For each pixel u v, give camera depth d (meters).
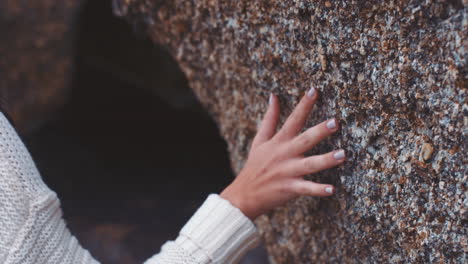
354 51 0.85
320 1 0.87
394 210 0.87
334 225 1.01
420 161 0.81
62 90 3.23
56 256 0.85
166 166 2.93
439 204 0.80
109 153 3.04
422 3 0.76
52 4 2.98
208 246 0.92
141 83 3.32
